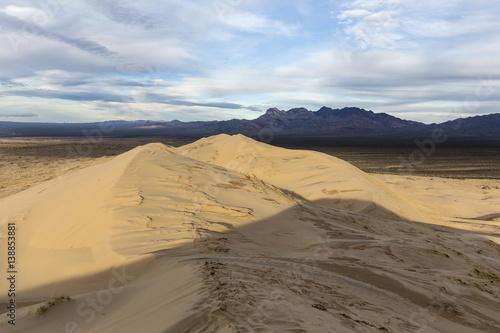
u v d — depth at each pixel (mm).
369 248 10102
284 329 3307
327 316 4191
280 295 4699
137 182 13953
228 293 4355
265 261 7309
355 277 7152
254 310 3799
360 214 17625
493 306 6992
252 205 13609
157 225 9734
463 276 8906
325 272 7102
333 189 22828
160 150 25312
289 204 15211
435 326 5148
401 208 21516
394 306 5766
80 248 9219
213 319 3424
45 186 20547
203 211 11641
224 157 35031
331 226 12781
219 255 7375
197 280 5094
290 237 10680
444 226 19625
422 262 9648
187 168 18406
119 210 10609
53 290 6773
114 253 7711
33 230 12492
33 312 4879
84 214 11500
